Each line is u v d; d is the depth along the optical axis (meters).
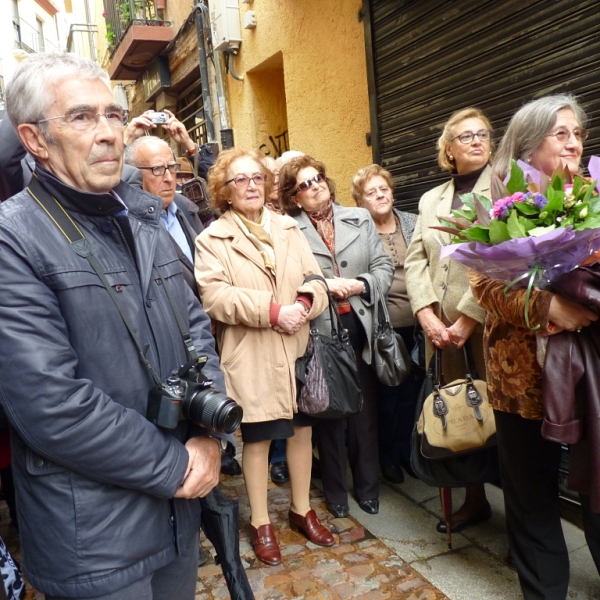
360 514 2.82
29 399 1.10
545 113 1.74
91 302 1.21
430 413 2.21
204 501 1.47
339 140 4.38
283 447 3.29
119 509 1.21
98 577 1.18
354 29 4.04
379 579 2.27
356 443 2.82
